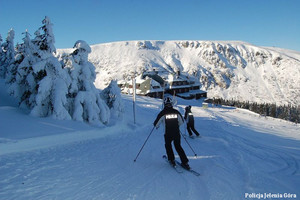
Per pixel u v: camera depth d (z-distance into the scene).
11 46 24.34
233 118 24.05
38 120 9.49
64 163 5.35
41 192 3.57
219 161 5.53
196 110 30.44
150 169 4.91
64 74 10.48
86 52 11.86
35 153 6.48
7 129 7.92
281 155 6.78
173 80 77.44
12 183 3.96
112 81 14.21
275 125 22.20
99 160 5.69
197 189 3.73
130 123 13.12
